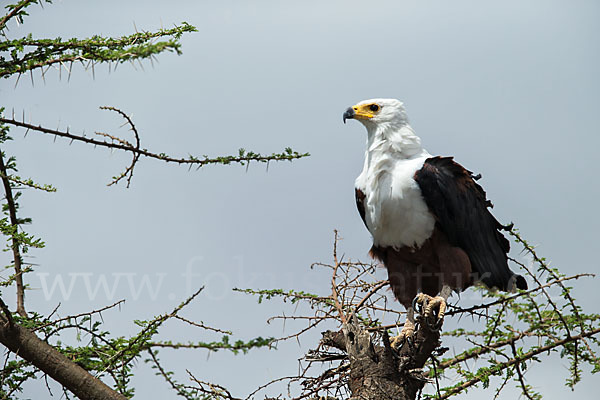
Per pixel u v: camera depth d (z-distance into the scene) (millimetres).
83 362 7594
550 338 8555
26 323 7574
